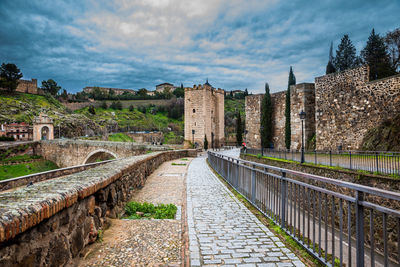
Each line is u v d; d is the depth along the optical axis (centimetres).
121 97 14800
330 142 2222
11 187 1248
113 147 4538
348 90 2072
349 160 1279
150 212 602
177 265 321
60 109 10956
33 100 10562
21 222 201
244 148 3014
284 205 479
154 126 11669
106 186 455
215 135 6556
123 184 630
